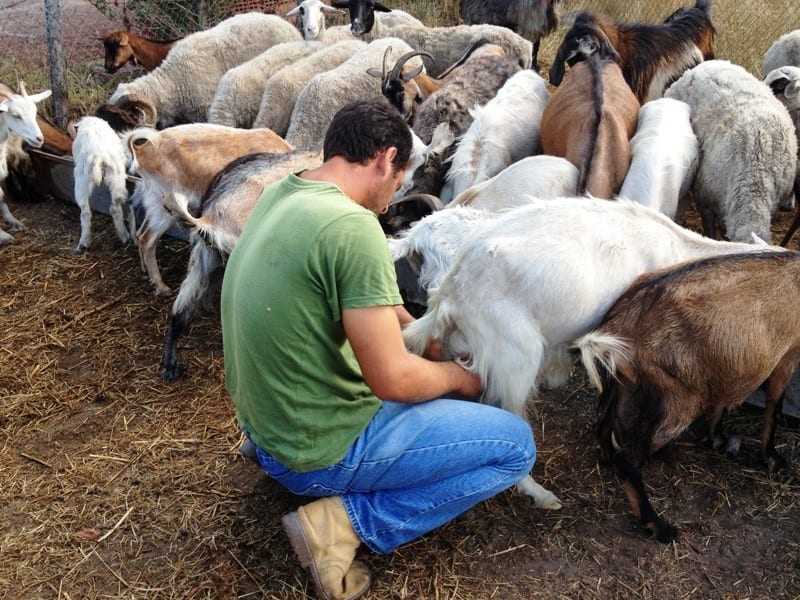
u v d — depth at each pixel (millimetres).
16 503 2145
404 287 2883
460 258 1948
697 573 1919
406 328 1990
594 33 3811
